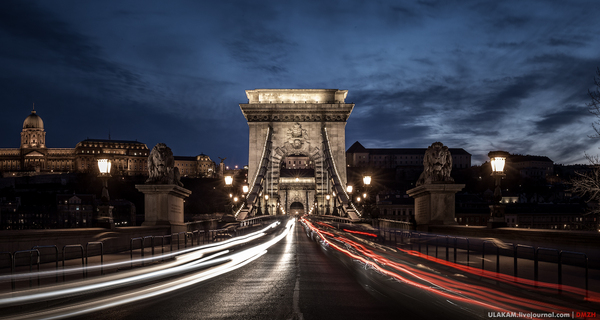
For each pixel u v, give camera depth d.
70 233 16.17
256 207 74.00
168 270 14.95
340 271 15.52
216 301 10.66
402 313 9.45
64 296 10.37
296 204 191.00
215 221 35.81
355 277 14.16
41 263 14.91
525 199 167.38
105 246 18.31
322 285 12.75
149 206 24.73
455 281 12.88
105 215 18.91
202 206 199.25
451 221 23.78
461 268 14.43
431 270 15.04
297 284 12.92
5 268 13.54
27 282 11.67
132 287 12.16
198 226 30.59
